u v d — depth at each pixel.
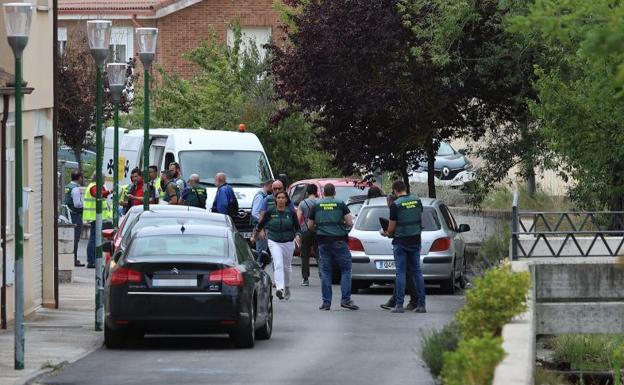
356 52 70.75
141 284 38.59
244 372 34.09
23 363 34.53
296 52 73.06
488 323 26.80
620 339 43.00
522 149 72.06
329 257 52.50
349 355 37.84
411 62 70.56
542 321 43.91
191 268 38.69
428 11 69.50
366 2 70.69
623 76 21.86
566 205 73.12
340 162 74.25
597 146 56.00
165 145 77.88
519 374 22.02
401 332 44.31
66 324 46.91
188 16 119.12
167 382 32.25
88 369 34.88
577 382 38.97
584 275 45.03
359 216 60.53
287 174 91.88
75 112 103.50
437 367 26.89
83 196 77.56
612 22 23.42
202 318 38.53
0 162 46.06
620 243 46.25
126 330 39.22
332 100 72.38
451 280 59.69
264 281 42.00
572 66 59.12
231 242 40.34
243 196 75.69
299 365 35.53
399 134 72.56
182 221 42.28
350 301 52.72
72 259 66.19
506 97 71.06
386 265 59.22
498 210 74.44
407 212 51.31
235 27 102.44
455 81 70.06
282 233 56.19
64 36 119.38
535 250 48.25
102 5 119.81
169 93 101.31
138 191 71.81
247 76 99.62
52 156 53.59
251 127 92.81
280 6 99.94
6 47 49.69
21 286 34.75
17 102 35.53
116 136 53.09
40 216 53.09
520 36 67.81
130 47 119.12
